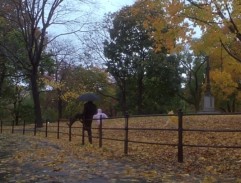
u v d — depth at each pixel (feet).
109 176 27.30
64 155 40.75
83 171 29.68
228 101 169.89
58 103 179.63
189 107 186.60
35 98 101.45
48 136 73.92
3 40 115.96
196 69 171.73
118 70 147.33
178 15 38.83
